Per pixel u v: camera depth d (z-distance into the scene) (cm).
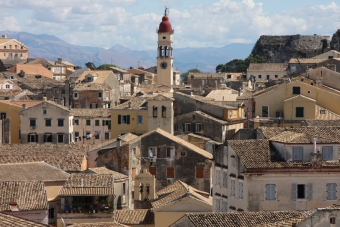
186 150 16138
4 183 13150
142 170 15312
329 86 19162
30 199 12862
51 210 13650
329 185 10944
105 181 14000
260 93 18562
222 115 19275
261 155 11125
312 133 11462
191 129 19175
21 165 15012
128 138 18225
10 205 12631
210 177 16050
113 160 15825
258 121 17312
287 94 17912
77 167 16675
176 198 13262
